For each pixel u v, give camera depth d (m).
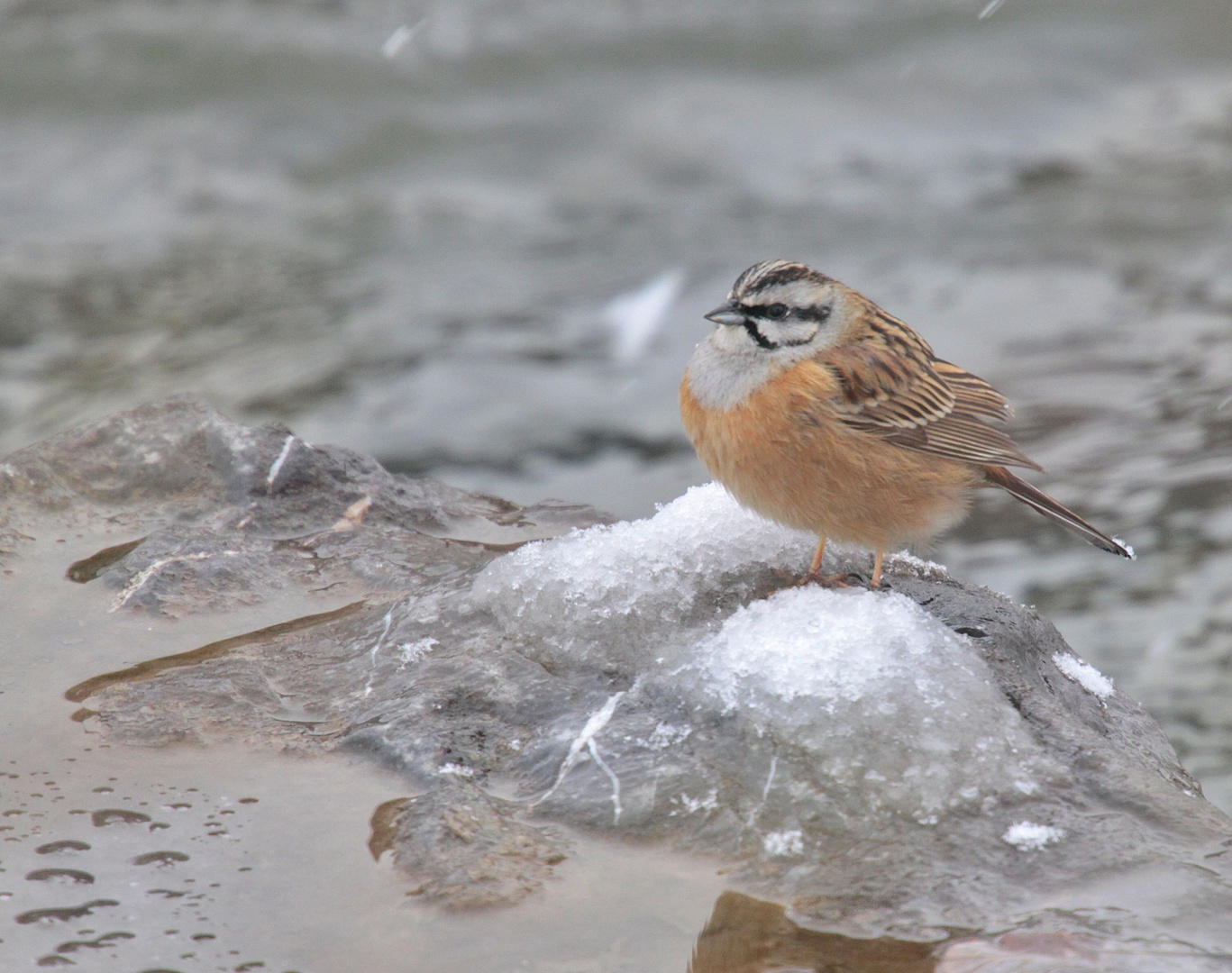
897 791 7.00
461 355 24.17
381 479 11.59
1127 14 38.66
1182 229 28.61
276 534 10.67
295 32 36.84
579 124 33.56
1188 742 14.03
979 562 18.08
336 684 8.41
